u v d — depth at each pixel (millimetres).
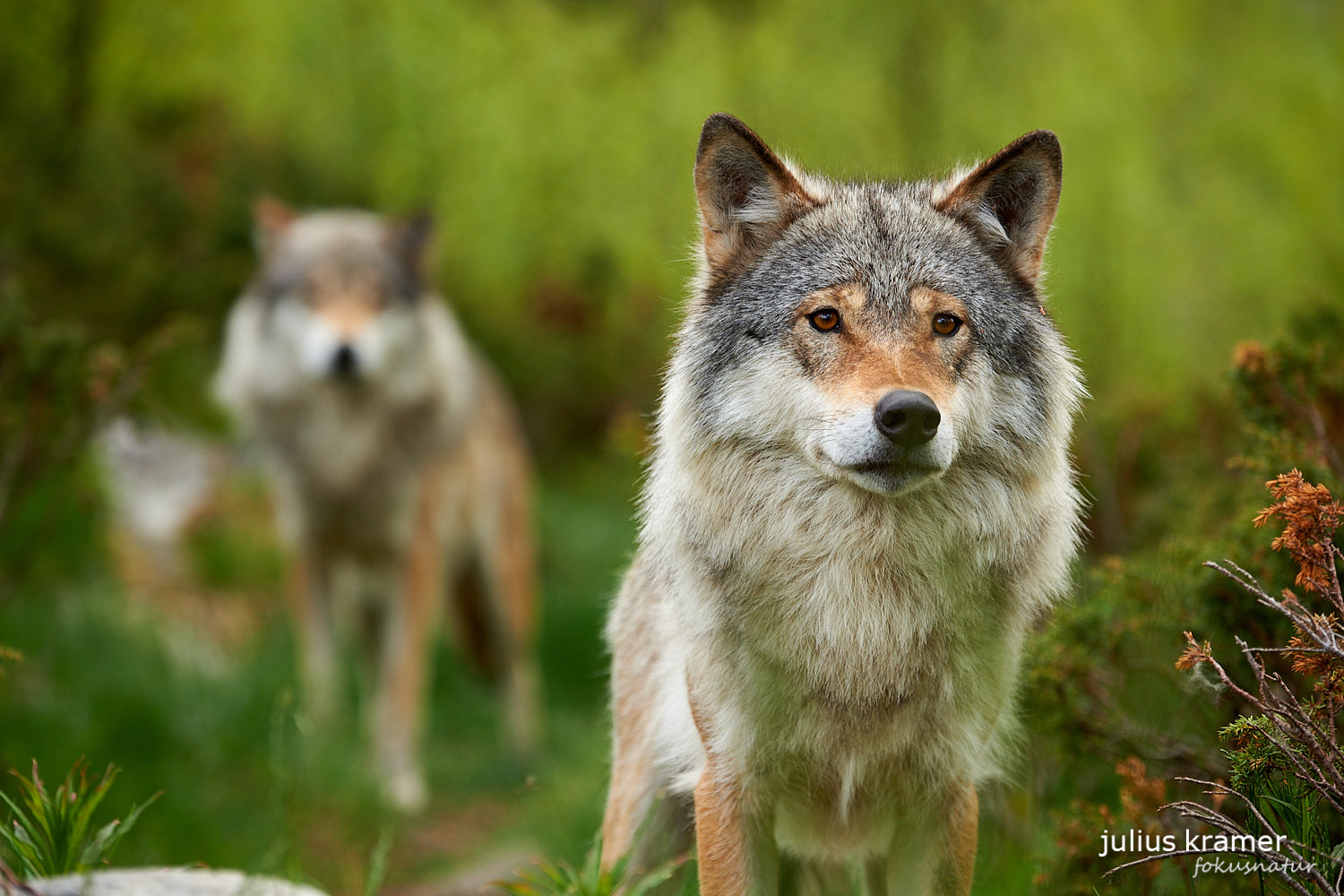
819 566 5344
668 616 6043
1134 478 10227
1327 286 15195
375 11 22109
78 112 19328
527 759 13094
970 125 19078
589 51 24031
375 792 10633
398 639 12664
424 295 13555
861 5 20172
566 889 5426
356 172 21750
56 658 10438
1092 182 17641
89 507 10625
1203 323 16766
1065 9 19250
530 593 14414
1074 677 6379
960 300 5543
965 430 5375
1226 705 5828
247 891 4773
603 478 21922
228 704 10594
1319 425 6664
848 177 6930
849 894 6777
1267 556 5957
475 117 22297
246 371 13148
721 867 5465
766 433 5473
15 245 16359
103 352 9609
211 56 20375
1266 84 19719
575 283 24266
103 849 5301
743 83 21859
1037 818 6824
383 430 12773
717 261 6051
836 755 5387
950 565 5367
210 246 18594
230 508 16172
